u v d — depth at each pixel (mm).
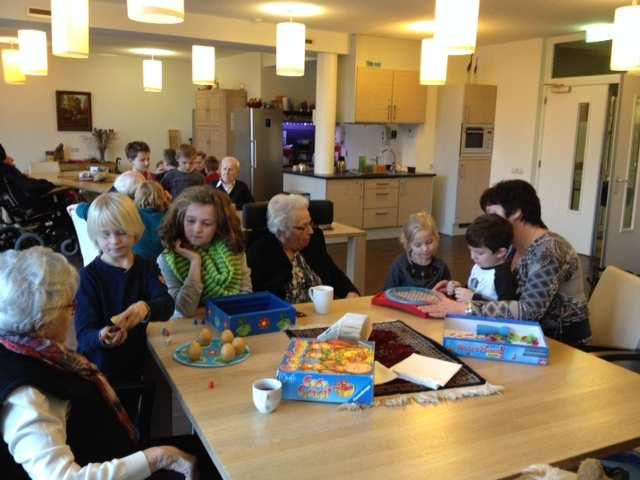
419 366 1672
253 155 7727
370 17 5930
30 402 1191
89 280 1930
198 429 1336
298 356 1578
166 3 2412
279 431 1317
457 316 1944
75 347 2018
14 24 5344
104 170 7023
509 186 2184
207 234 2182
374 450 1249
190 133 10930
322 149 7289
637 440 1334
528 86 7262
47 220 6043
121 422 1482
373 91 7293
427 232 2605
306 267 2764
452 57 7910
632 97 5879
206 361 1690
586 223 6746
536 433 1338
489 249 2096
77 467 1194
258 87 9109
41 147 9617
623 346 2303
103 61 9930
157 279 2037
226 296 2117
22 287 1247
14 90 9258
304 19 6074
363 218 7391
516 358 1752
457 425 1367
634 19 2904
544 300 2037
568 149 6871
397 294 2338
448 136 7816
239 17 6027
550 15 5609
